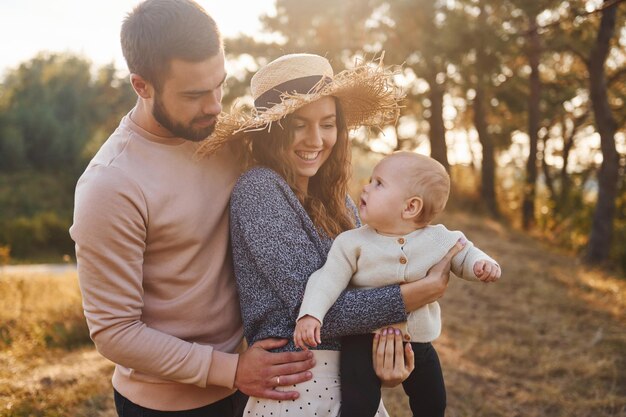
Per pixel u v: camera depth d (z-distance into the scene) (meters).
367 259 2.05
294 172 2.19
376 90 2.31
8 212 33.12
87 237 1.86
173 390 2.04
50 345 5.97
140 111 2.02
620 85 16.22
